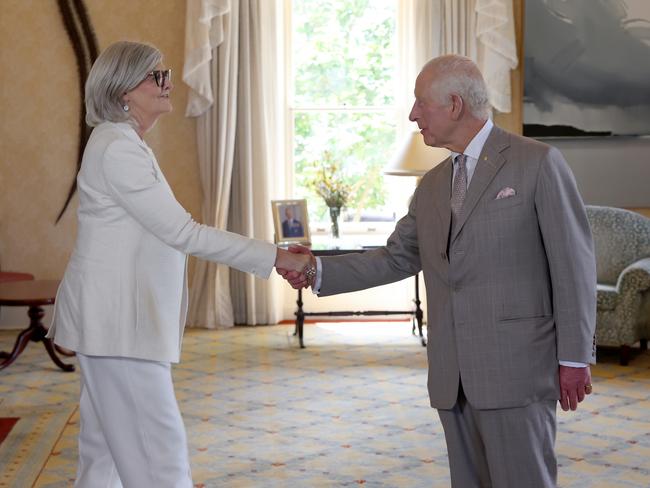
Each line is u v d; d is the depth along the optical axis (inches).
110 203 119.5
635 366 261.6
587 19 316.8
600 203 320.8
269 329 320.2
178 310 123.3
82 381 125.7
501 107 317.7
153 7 321.7
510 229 108.7
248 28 318.0
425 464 172.6
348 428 197.6
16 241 325.7
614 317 261.1
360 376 247.6
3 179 324.2
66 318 121.0
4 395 230.1
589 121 318.7
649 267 260.1
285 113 337.1
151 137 324.5
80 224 122.3
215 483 162.6
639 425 198.4
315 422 202.5
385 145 338.3
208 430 196.7
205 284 324.8
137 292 119.0
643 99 317.4
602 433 192.2
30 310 255.6
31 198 324.8
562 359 107.7
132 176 117.9
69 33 320.8
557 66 318.3
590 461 173.5
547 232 107.6
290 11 334.6
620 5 315.9
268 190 324.5
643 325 265.9
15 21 320.5
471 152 112.9
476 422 112.8
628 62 316.5
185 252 121.9
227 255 124.1
